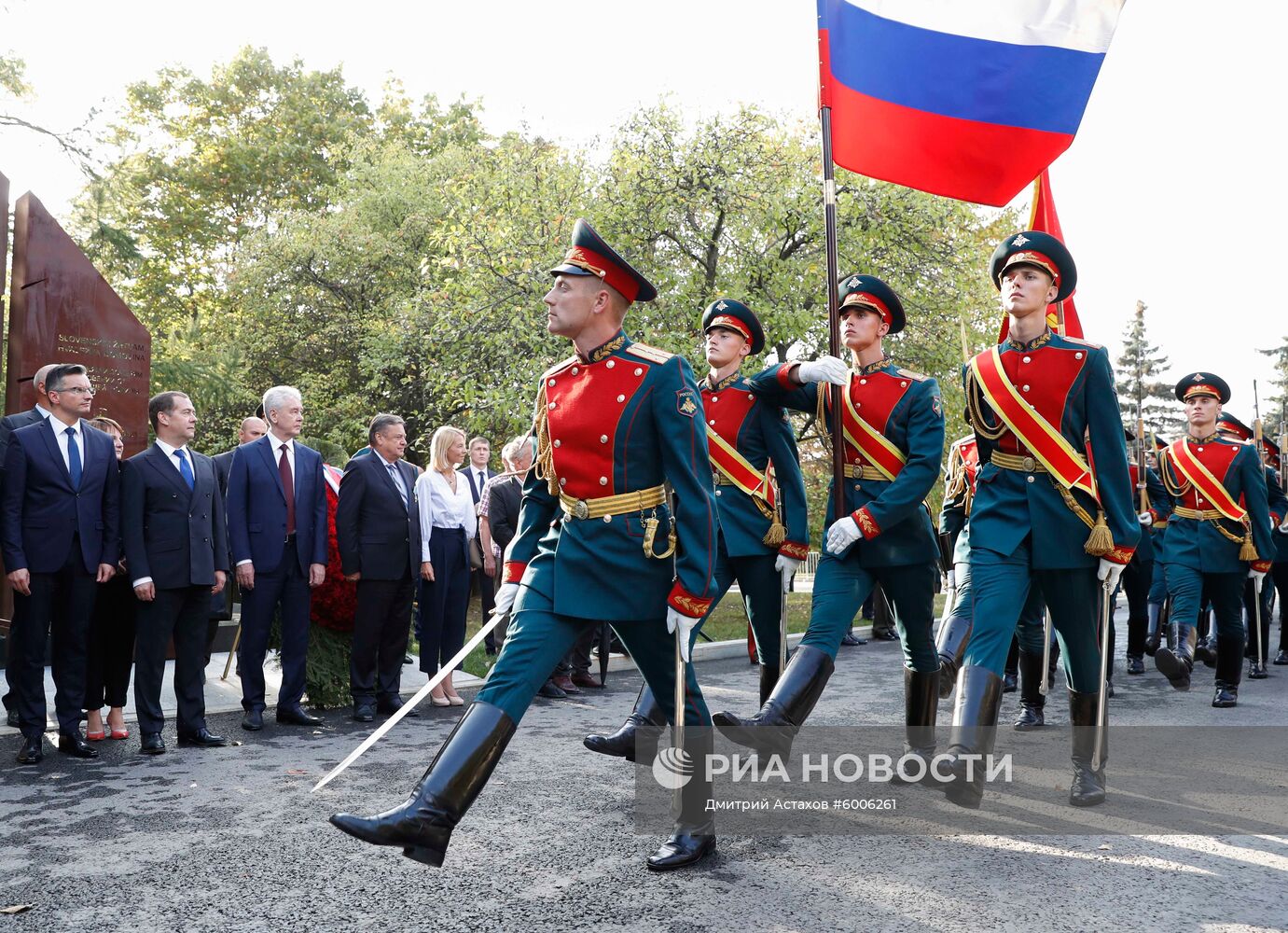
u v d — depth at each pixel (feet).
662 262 50.96
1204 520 26.08
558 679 26.73
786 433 18.16
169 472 20.70
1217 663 24.89
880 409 16.60
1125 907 11.09
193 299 108.37
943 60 18.53
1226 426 29.27
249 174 110.32
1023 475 15.23
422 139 117.70
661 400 11.68
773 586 18.19
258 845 13.65
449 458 26.12
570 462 11.93
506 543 29.37
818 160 51.57
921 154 18.62
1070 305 21.39
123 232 57.62
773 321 48.62
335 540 24.88
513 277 52.70
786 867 12.46
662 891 11.69
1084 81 18.48
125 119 107.45
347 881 12.21
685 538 11.53
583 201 52.95
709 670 31.86
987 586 14.90
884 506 15.80
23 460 19.62
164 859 13.09
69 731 19.70
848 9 18.35
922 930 10.47
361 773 17.85
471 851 13.24
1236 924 10.62
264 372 86.17
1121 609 47.32
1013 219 57.52
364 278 86.48
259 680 22.35
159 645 20.13
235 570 22.34
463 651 11.78
